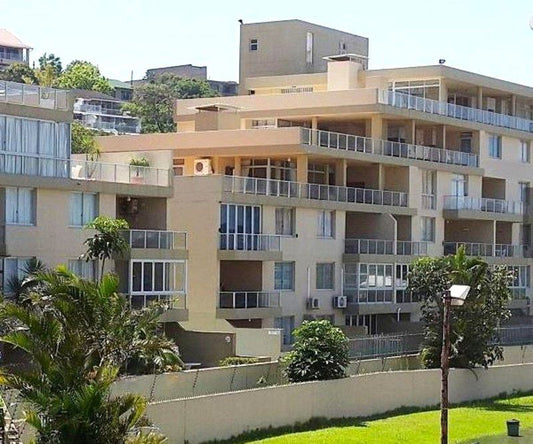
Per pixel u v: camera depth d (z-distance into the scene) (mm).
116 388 39812
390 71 77938
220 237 61156
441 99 78188
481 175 81125
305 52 86938
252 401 42531
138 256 53750
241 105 74812
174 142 69812
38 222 50375
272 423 43656
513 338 67500
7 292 47000
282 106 73062
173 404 38656
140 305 53844
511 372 58594
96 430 28438
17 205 49656
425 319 57781
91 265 52594
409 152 74312
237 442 41219
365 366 52656
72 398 28156
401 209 73562
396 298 72312
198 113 71625
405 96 73125
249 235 63000
